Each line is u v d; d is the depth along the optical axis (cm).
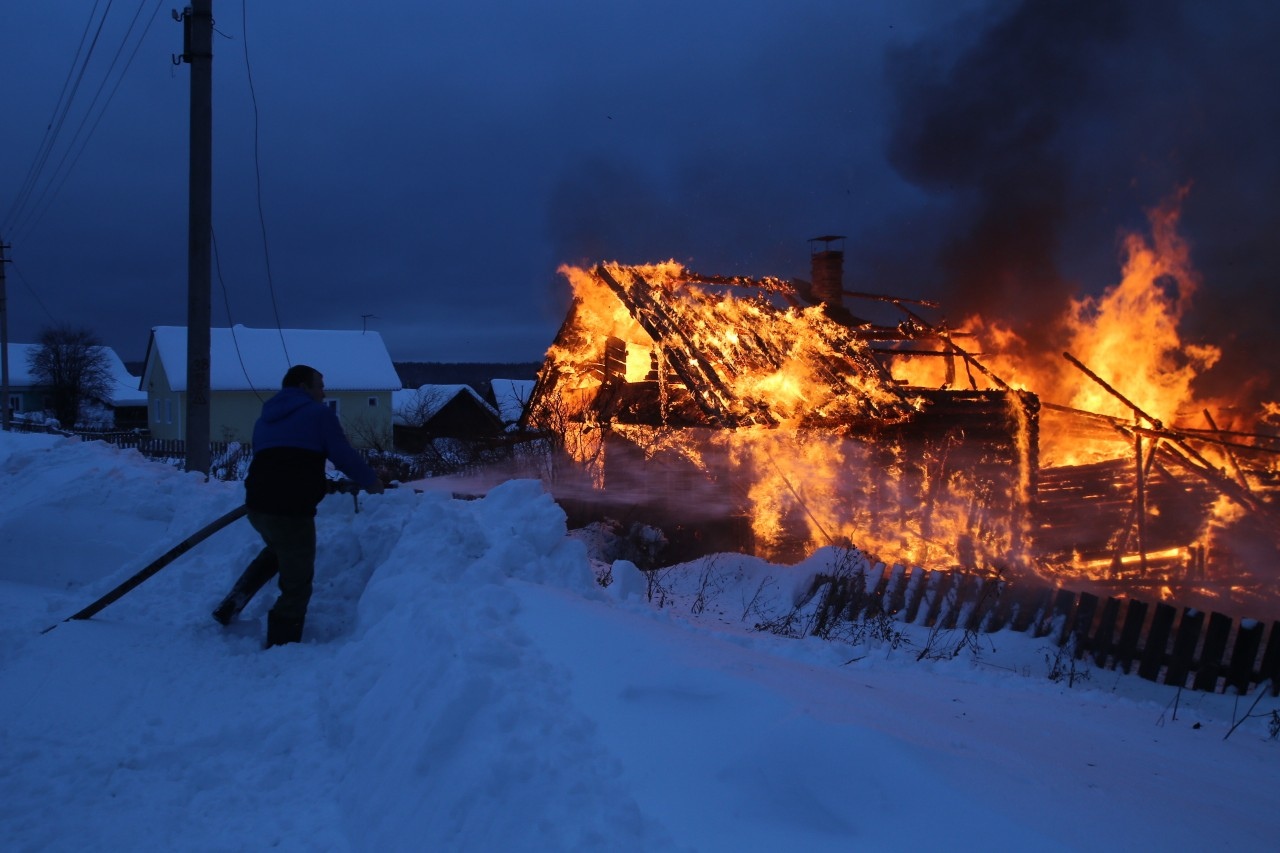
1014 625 863
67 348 6725
